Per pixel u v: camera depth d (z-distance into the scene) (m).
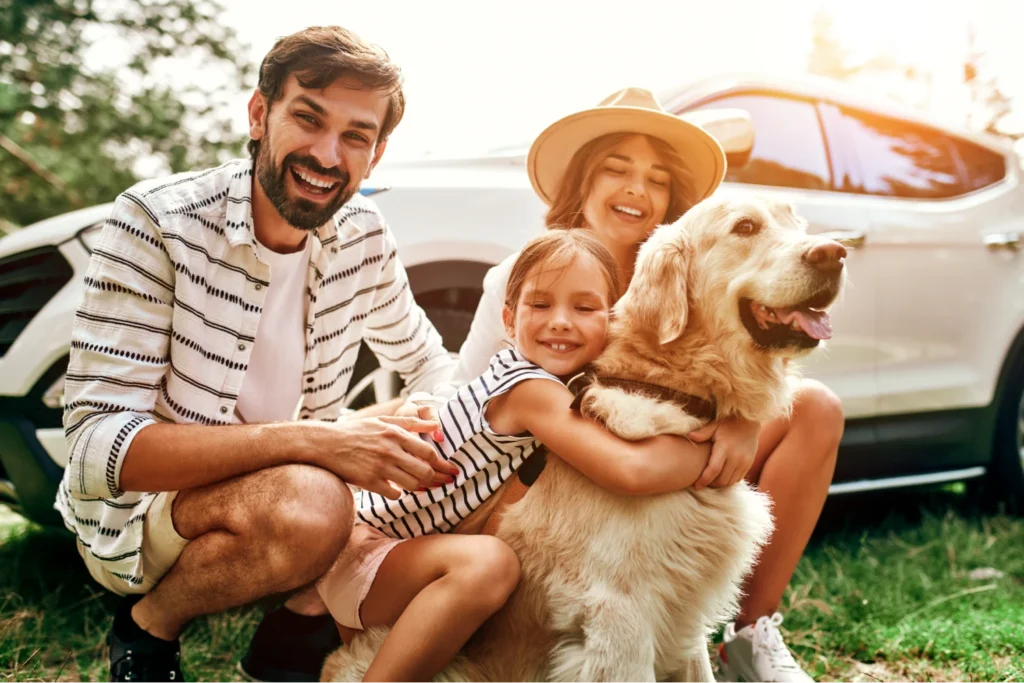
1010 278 4.07
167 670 1.96
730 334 1.83
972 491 4.43
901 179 3.99
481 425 1.82
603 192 2.40
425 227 2.91
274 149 1.95
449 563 1.72
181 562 1.88
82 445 1.81
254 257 2.00
